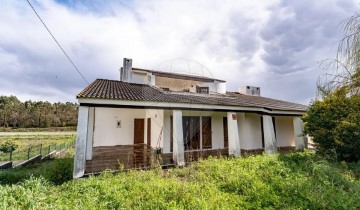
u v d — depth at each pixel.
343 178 5.12
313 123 7.83
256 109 10.77
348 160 6.98
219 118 12.19
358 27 5.06
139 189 4.88
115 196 4.41
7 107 54.75
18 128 46.97
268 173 5.68
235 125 10.00
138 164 7.96
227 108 9.95
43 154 15.40
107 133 12.44
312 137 8.08
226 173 5.98
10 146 16.22
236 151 9.62
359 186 4.61
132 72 14.96
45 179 6.05
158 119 10.78
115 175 6.45
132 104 7.69
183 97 10.51
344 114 6.90
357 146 6.65
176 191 4.68
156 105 8.15
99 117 12.43
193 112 11.24
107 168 7.18
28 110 53.91
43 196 4.67
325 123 7.43
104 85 11.00
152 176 6.11
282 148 13.48
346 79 5.98
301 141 11.91
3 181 6.73
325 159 6.85
